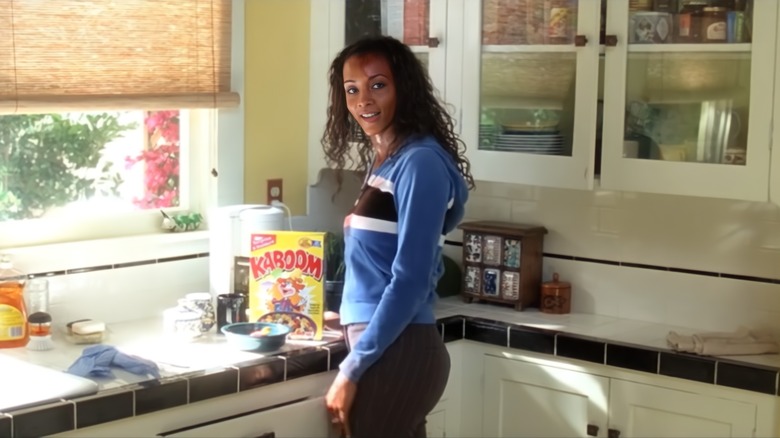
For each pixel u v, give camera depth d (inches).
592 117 118.6
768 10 106.3
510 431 126.6
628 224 129.4
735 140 110.7
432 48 131.3
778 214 118.2
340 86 114.0
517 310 133.5
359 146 126.0
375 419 103.7
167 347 109.8
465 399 129.9
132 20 117.9
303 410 108.7
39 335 107.0
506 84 126.6
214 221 120.6
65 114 118.0
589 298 133.3
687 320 125.8
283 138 137.1
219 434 101.7
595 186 121.6
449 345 127.3
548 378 122.6
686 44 113.1
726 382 110.0
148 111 124.7
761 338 115.4
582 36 117.7
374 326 101.0
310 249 114.0
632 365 115.4
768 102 107.1
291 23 136.4
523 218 138.7
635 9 116.4
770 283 119.4
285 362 106.6
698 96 113.2
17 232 114.0
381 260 103.7
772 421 108.4
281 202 137.8
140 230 125.5
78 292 116.0
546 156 123.0
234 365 103.0
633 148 118.0
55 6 111.1
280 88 135.9
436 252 103.7
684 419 113.7
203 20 125.0
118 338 113.0
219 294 120.4
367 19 135.3
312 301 114.0
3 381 95.7
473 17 127.2
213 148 129.0
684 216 124.9
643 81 116.8
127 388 94.7
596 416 119.4
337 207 145.6
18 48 108.6
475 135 128.9
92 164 121.1
